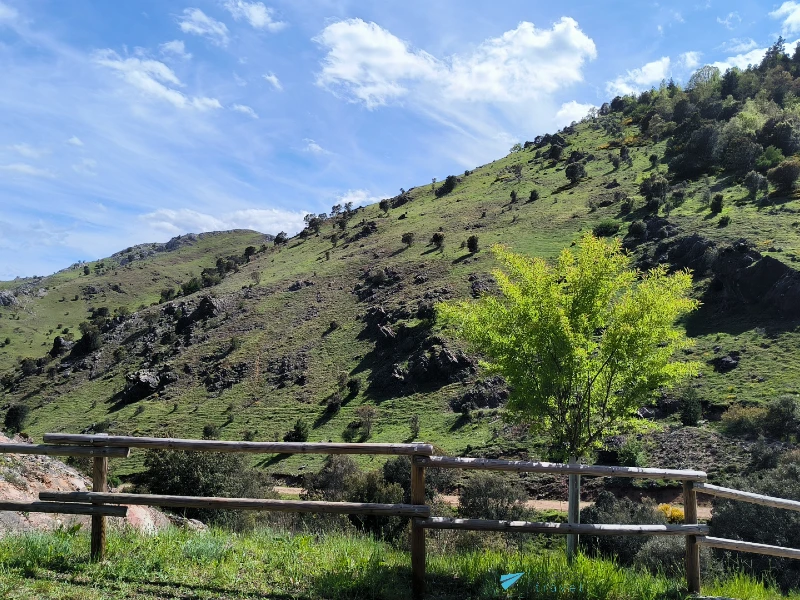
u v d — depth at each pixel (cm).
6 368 13075
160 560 581
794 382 3938
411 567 586
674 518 2497
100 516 580
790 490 2203
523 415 1212
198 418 6475
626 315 1125
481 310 1223
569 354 1098
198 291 11638
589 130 15225
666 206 7606
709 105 12769
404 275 8281
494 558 652
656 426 1202
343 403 5938
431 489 2858
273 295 9400
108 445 579
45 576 521
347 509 549
